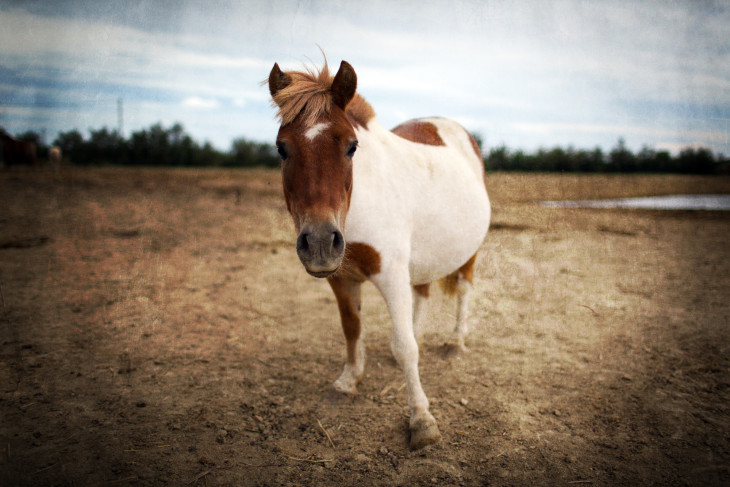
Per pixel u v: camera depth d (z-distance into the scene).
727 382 2.82
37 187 13.24
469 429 2.43
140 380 2.90
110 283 4.89
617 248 6.46
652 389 2.78
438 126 3.34
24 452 2.07
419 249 2.57
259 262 6.03
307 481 2.02
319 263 1.78
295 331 3.83
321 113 1.96
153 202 11.35
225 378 2.99
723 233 7.32
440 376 3.05
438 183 2.64
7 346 3.26
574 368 3.10
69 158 20.14
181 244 6.91
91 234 7.40
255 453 2.22
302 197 1.88
